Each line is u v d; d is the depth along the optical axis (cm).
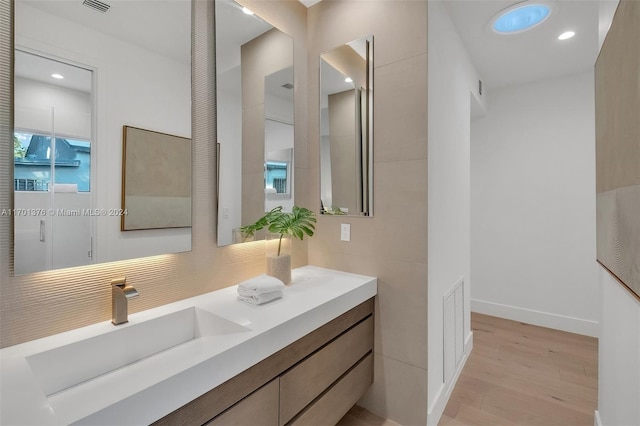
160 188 137
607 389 148
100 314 121
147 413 82
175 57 142
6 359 94
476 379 229
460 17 212
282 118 197
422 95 169
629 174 103
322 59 209
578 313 311
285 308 137
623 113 109
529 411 195
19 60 102
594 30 228
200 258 155
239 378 107
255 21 179
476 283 367
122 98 125
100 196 120
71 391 100
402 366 180
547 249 325
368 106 189
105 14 121
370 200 189
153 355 124
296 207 189
